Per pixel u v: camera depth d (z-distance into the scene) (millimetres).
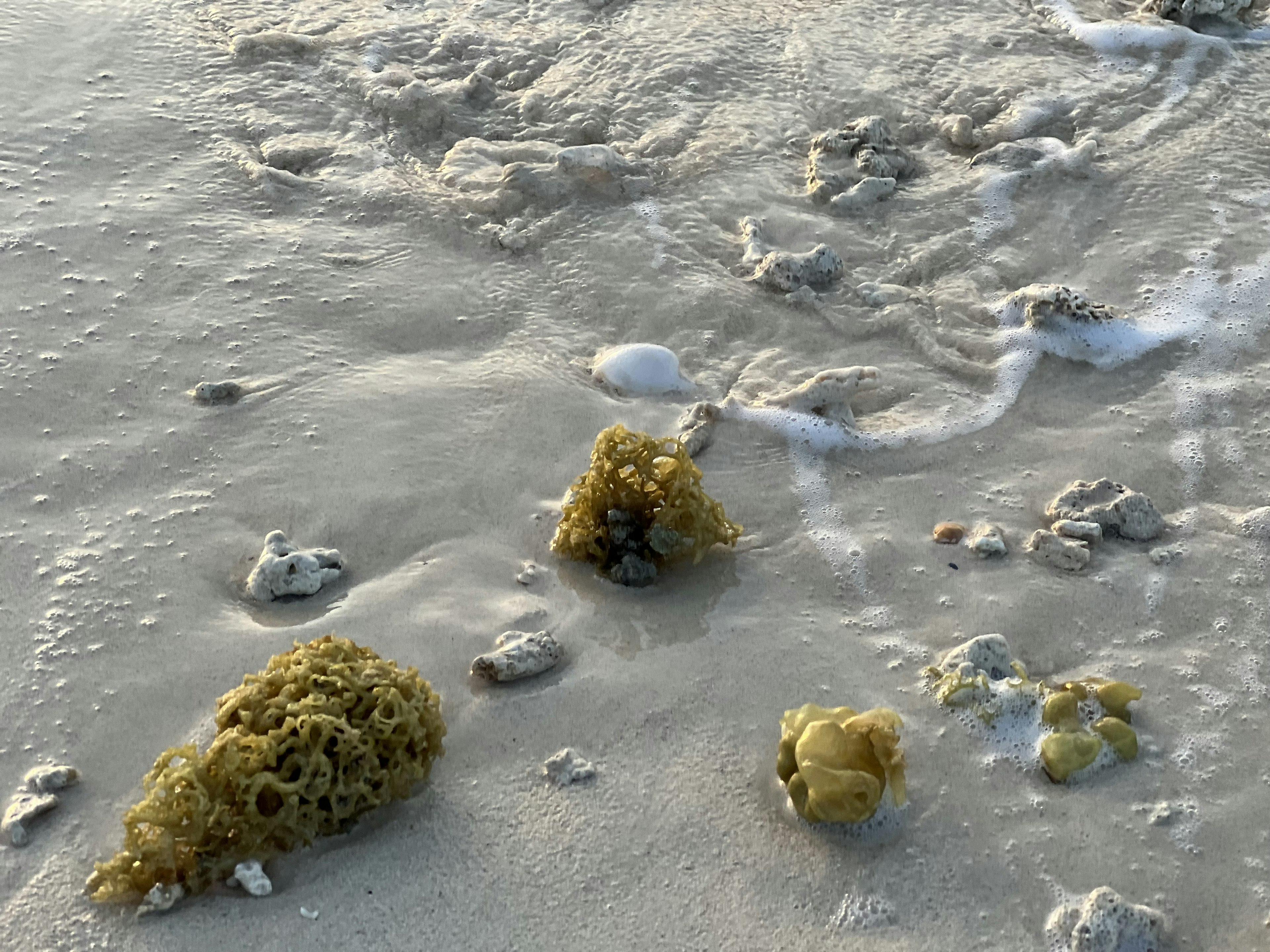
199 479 972
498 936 703
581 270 1201
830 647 869
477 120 1388
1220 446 1035
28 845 739
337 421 1026
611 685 835
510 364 1098
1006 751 804
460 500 968
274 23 1511
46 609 868
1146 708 833
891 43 1508
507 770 784
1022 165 1315
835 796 742
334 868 729
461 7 1572
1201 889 738
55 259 1165
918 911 723
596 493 909
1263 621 889
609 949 700
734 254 1225
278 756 731
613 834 751
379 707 744
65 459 980
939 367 1119
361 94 1403
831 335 1149
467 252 1221
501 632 867
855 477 1011
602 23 1547
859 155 1318
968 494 996
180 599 879
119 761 781
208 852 721
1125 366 1111
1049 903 729
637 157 1327
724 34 1517
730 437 1035
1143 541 955
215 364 1073
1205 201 1267
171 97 1384
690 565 925
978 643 854
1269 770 797
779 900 724
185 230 1212
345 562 917
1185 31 1487
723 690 835
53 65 1412
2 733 794
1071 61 1473
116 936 697
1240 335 1131
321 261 1193
